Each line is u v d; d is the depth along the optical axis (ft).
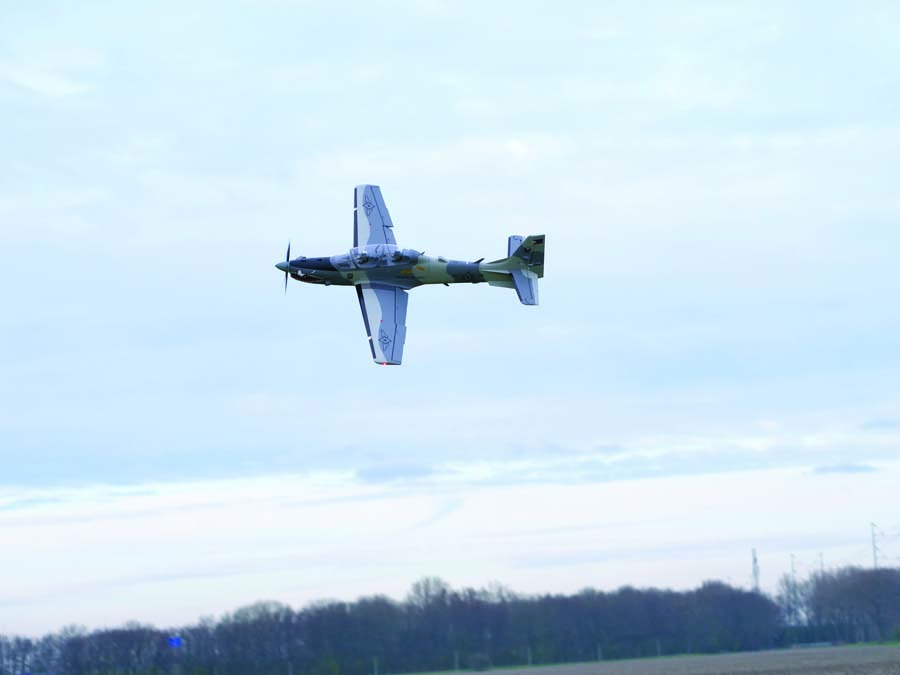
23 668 289.33
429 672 301.22
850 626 343.87
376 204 240.73
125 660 291.17
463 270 229.45
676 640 331.57
